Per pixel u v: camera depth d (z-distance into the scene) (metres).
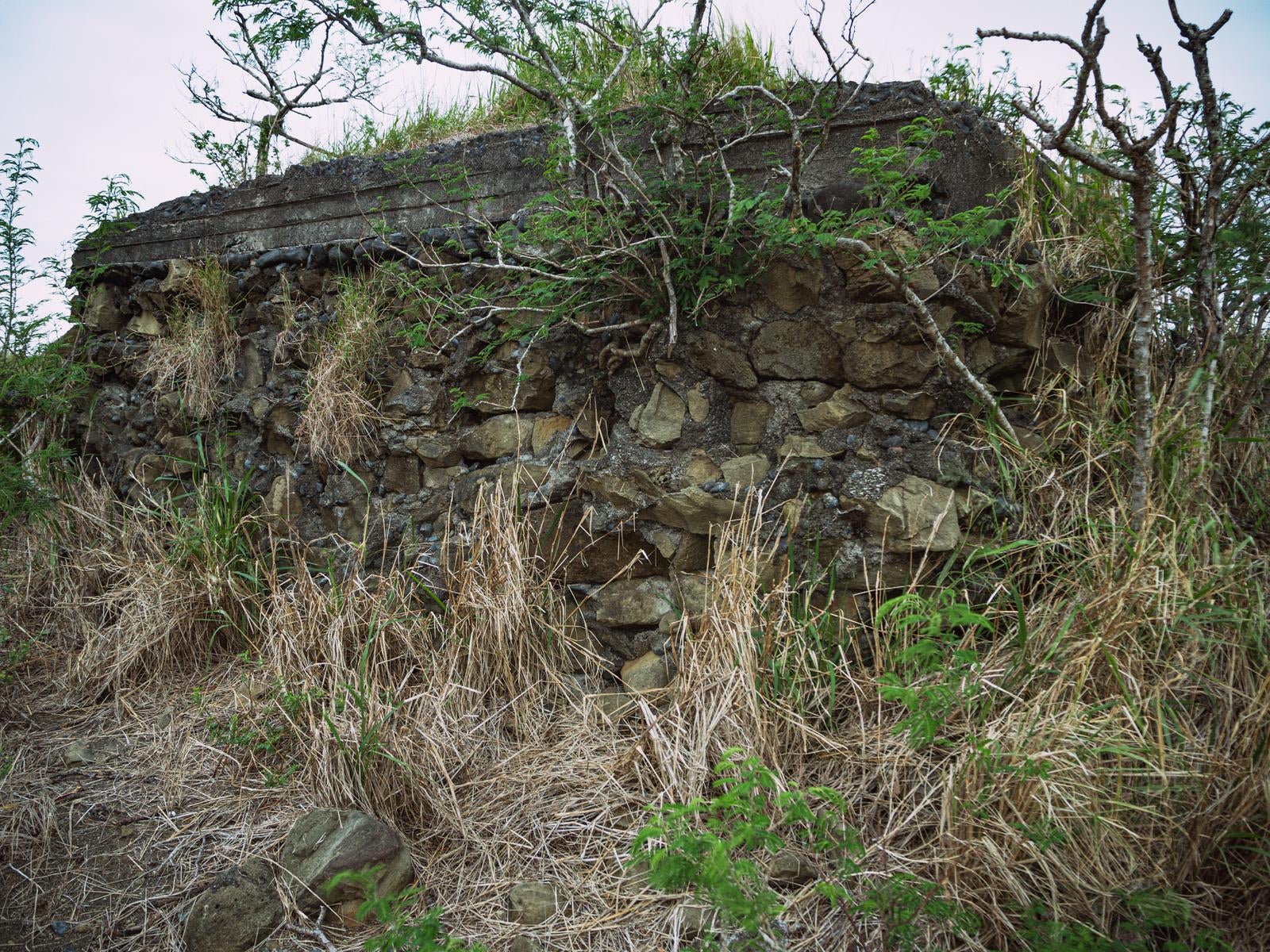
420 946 2.03
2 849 2.78
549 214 3.36
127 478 4.71
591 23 3.55
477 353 3.77
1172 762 2.36
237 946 2.38
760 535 3.15
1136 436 2.87
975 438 3.09
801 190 3.26
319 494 4.13
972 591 2.96
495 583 3.29
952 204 3.19
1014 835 2.21
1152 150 3.43
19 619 4.14
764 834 2.03
